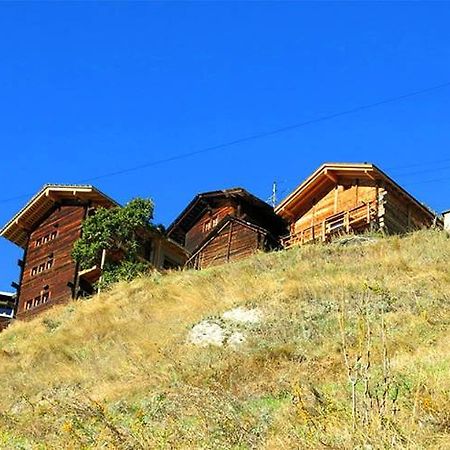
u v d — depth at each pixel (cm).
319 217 3894
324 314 1953
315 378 1430
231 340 1912
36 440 1236
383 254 2731
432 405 943
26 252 4706
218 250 4253
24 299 4519
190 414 1188
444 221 3562
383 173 3622
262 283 2430
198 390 1230
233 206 4678
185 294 2594
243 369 1597
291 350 1658
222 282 2636
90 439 1083
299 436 946
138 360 1894
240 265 3070
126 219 4097
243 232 4178
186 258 4638
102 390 1700
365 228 3653
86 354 2219
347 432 891
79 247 4147
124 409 1468
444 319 1706
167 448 1005
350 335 1700
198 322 2103
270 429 1029
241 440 999
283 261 2962
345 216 3675
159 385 1617
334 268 2548
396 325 1714
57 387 1900
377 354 1438
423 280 2158
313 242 3709
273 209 4634
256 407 1246
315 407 1064
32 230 4794
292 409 1098
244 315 2095
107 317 2617
